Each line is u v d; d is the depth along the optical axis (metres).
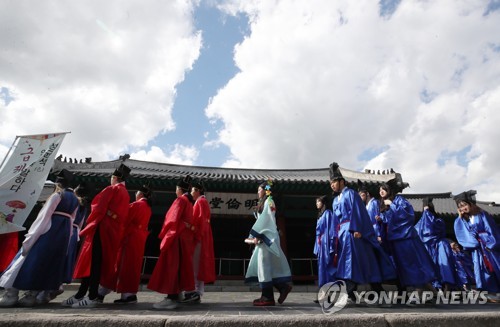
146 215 5.59
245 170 20.45
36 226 4.34
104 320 2.76
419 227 7.51
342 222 5.10
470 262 8.05
